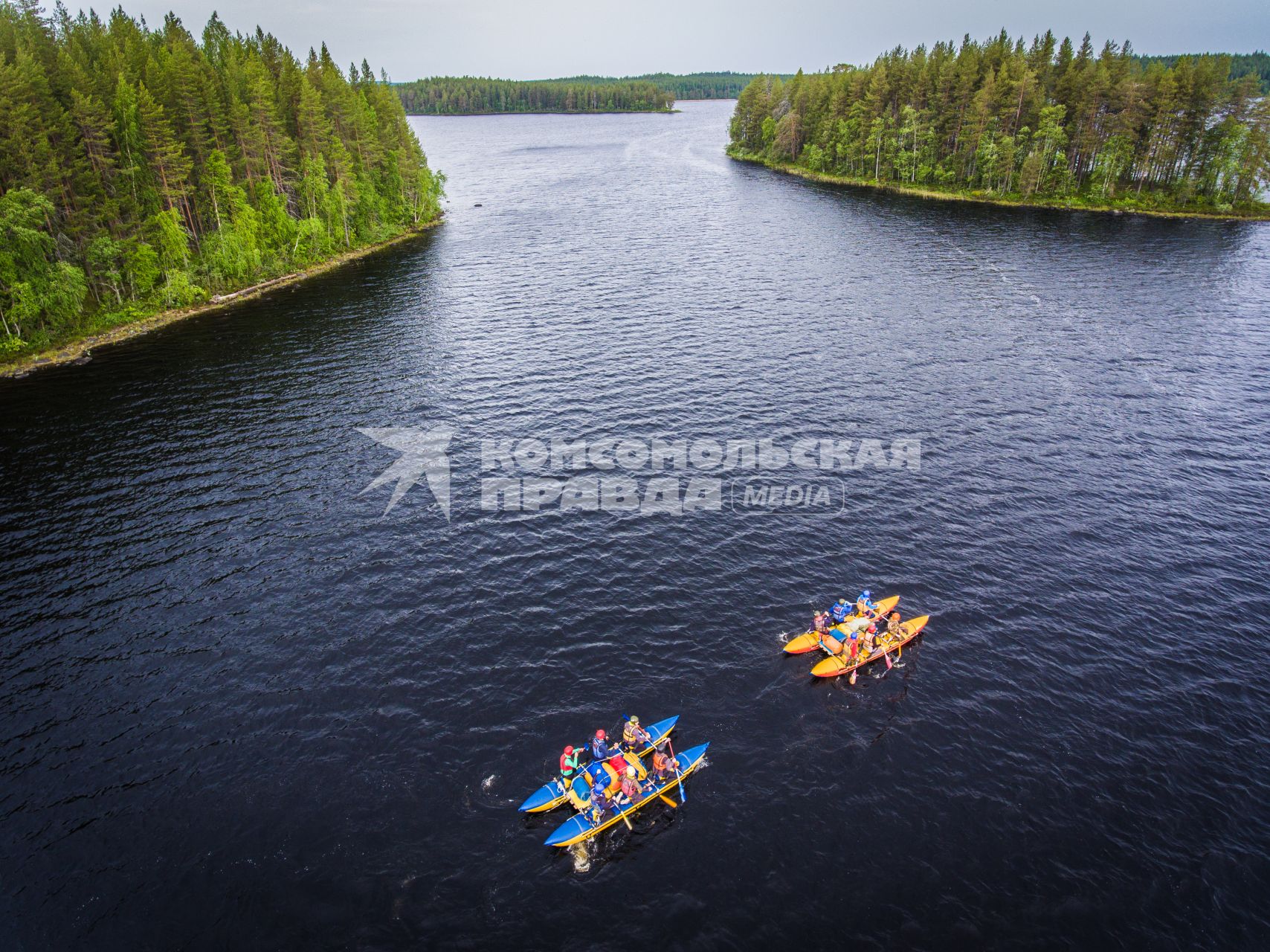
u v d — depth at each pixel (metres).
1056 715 32.88
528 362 71.81
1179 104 140.38
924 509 47.81
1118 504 48.41
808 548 44.03
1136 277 97.88
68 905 25.62
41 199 74.00
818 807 28.84
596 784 29.05
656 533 45.50
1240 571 42.03
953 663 35.75
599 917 25.19
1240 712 33.03
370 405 62.72
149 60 98.25
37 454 54.88
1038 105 156.62
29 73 81.19
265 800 29.17
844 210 147.38
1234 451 54.75
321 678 34.91
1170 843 27.44
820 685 34.50
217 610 39.22
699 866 26.81
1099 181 146.50
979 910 25.23
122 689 34.34
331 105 127.44
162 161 89.69
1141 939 24.38
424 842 27.67
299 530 45.84
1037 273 100.88
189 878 26.42
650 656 36.12
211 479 51.47
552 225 138.38
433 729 32.19
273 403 63.22
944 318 83.44
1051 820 28.25
